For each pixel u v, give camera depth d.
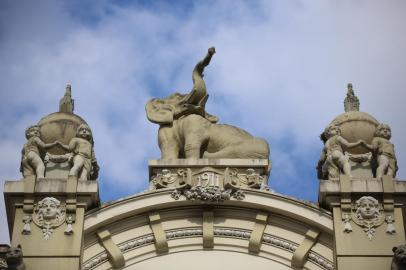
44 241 35.97
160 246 36.47
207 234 36.62
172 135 39.22
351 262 35.59
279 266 36.28
